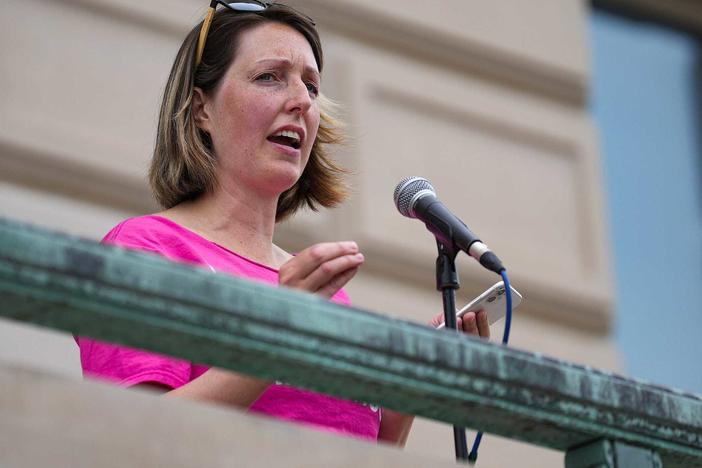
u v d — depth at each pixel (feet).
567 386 17.12
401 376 16.40
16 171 51.93
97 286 15.03
